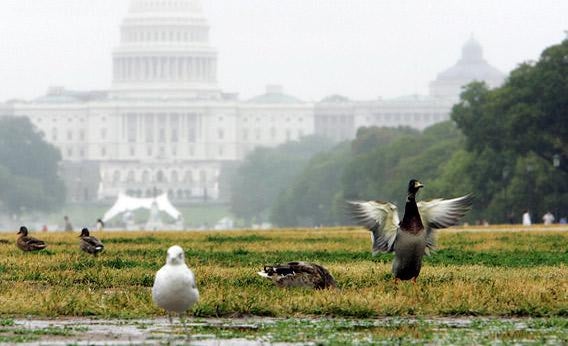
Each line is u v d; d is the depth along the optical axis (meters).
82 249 48.72
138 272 39.56
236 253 52.47
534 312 30.38
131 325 28.47
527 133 156.88
